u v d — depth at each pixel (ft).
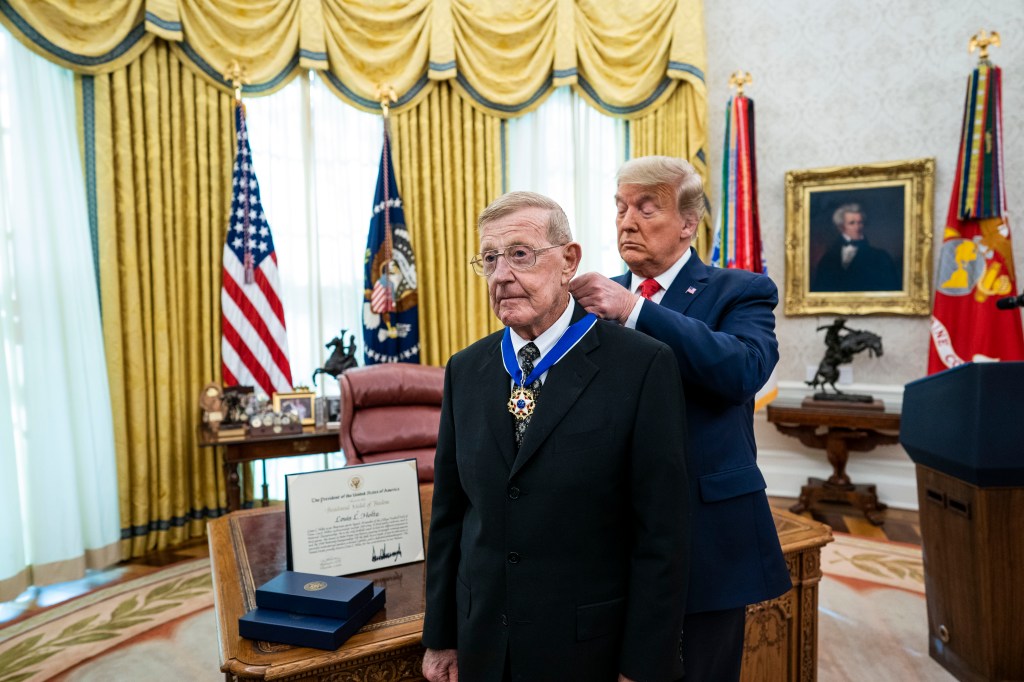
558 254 3.83
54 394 11.45
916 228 14.82
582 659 3.74
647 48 16.10
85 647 9.02
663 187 4.72
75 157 11.87
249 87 13.65
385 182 14.75
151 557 12.45
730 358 4.10
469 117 15.62
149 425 12.71
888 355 15.30
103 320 12.16
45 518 11.28
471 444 4.05
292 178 14.69
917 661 8.39
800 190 15.81
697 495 4.37
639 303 4.22
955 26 14.51
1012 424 6.71
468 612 4.00
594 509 3.75
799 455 16.12
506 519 3.83
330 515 5.82
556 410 3.77
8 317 11.07
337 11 14.37
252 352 13.51
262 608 4.81
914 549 12.34
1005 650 7.03
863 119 15.35
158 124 12.73
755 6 16.22
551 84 16.12
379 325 14.70
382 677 4.61
